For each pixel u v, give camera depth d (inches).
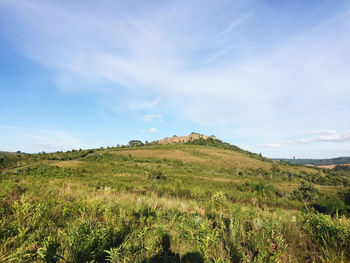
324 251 90.4
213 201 245.1
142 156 4188.0
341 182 2042.3
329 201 463.5
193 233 115.8
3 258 78.3
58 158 3511.3
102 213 154.9
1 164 2273.6
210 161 4153.5
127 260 85.4
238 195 594.6
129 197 258.1
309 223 129.8
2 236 100.9
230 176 2245.3
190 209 212.5
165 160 3858.3
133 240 107.0
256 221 137.6
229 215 155.0
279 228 118.7
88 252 88.2
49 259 77.4
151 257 91.0
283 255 88.5
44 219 124.3
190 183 1216.2
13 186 231.3
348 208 390.0
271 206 509.0
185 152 5039.4
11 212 136.3
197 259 88.5
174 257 93.0
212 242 97.1
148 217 154.3
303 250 99.1
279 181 2042.3
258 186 911.7
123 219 141.8
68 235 95.7
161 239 112.0
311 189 657.6
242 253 90.7
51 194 205.8
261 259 81.4
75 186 389.4
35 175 1284.4
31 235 100.5
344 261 83.1
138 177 1435.8
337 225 117.2
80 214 148.6
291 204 540.1
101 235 100.9
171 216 163.6
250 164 4232.3
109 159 3420.3
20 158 3058.6
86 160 3159.5
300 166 4943.4
